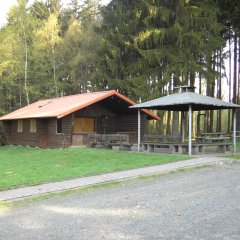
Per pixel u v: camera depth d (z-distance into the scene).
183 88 20.02
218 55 32.50
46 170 14.11
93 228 6.89
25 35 38.06
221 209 7.83
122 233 6.54
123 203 8.71
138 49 27.50
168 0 28.02
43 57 38.59
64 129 24.11
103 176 12.23
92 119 26.28
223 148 18.81
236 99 32.91
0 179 12.17
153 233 6.47
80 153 19.80
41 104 30.33
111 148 23.12
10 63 36.22
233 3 27.67
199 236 6.23
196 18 26.67
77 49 38.66
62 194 9.93
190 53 26.70
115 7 32.12
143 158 16.28
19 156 21.28
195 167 13.59
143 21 27.95
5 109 39.97
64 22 45.25
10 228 7.09
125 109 26.41
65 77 40.88
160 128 32.38
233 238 6.08
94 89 36.00
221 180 11.05
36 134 26.81
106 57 30.83
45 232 6.76
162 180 11.49
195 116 43.00
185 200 8.74
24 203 9.09
